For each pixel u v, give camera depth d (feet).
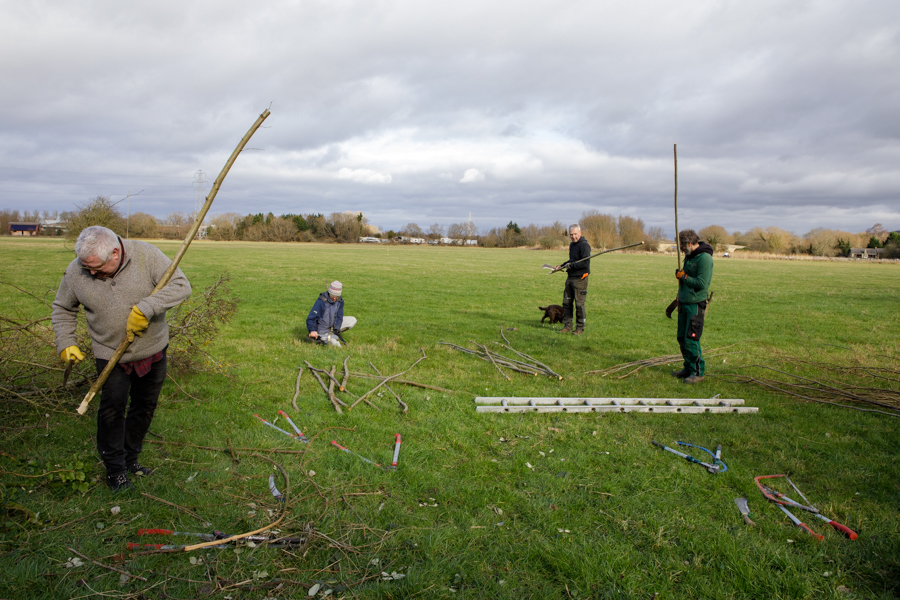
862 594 9.79
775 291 72.90
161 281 11.69
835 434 18.16
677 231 24.26
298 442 16.01
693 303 23.86
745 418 19.57
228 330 33.88
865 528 12.04
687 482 14.10
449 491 13.16
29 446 14.78
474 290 66.03
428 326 38.86
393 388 22.18
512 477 14.20
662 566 10.45
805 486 14.25
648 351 31.94
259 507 12.19
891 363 29.94
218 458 14.74
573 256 36.65
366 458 15.06
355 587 9.53
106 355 11.90
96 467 13.74
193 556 10.27
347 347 29.73
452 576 9.98
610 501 12.94
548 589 9.66
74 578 9.51
